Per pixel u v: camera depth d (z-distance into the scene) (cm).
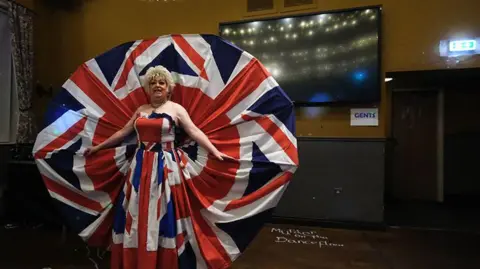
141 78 230
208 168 210
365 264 272
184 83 224
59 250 304
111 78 235
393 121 520
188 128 210
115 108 230
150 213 193
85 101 235
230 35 419
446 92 520
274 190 206
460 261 278
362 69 373
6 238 338
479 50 354
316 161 385
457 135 527
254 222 206
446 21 362
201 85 221
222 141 214
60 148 228
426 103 521
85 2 479
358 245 318
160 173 197
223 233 207
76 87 238
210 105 218
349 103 384
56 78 487
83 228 220
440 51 363
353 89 377
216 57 224
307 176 388
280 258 285
